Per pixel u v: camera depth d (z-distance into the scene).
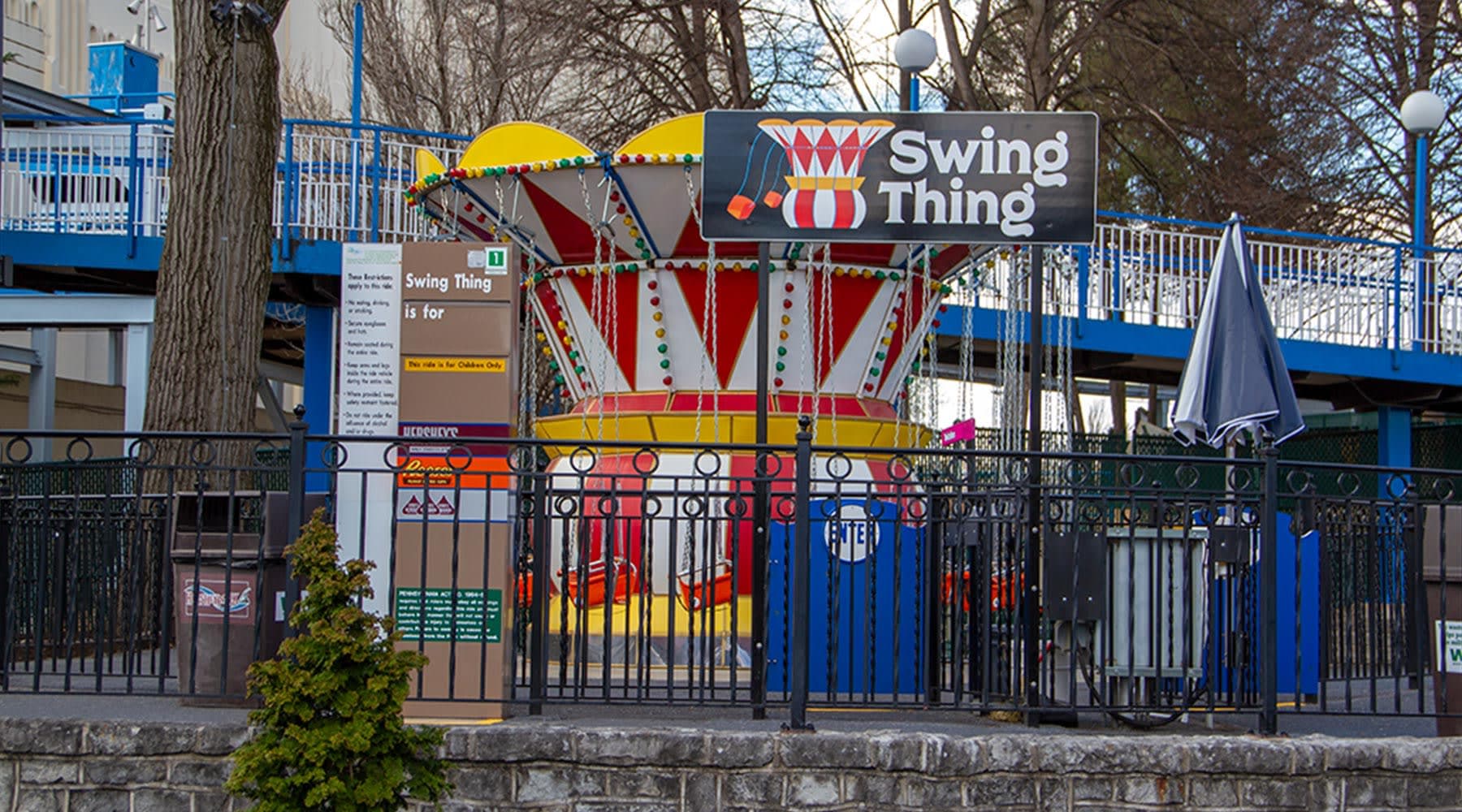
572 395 10.59
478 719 6.28
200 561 6.52
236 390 10.12
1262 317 8.70
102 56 21.59
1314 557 8.31
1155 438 21.94
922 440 10.72
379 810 4.84
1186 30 21.98
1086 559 6.49
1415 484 7.57
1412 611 8.93
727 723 6.30
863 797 5.79
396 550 6.45
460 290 6.57
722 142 6.95
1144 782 5.88
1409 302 17.06
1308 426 24.58
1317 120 23.44
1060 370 14.98
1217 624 6.99
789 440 9.73
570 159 9.08
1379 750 6.01
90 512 7.82
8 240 14.44
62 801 5.79
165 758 5.80
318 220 14.25
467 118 23.25
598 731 5.80
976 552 7.34
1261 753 5.93
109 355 26.75
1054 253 15.79
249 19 10.07
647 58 19.91
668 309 9.85
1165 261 16.94
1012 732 6.19
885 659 7.85
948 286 10.76
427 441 6.12
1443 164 23.16
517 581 6.77
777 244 9.61
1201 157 24.16
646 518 6.23
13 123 18.72
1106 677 6.68
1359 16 22.81
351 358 6.59
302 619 5.04
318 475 15.12
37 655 6.42
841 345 9.95
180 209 10.09
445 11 23.08
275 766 4.84
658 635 8.82
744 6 20.08
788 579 6.64
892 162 6.91
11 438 6.45
